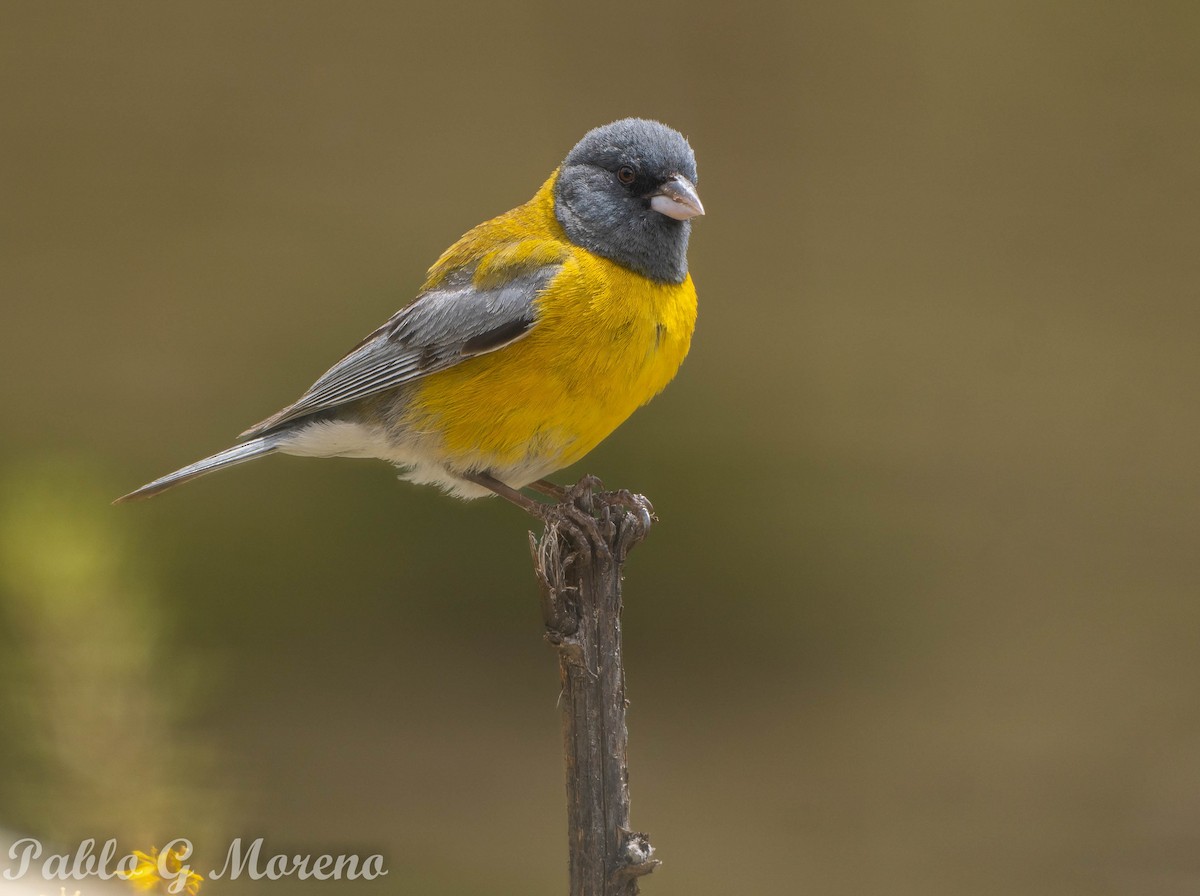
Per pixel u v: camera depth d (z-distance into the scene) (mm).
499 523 13617
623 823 5668
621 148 7148
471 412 7051
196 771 5352
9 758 5082
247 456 7594
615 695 5711
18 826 5004
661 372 7148
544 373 6914
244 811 7879
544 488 7742
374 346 7387
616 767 5680
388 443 7398
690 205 6953
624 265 7062
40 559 5211
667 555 13633
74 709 5102
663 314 7055
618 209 7094
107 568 5363
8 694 5102
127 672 5230
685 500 13734
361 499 13539
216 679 11102
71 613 5207
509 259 7020
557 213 7309
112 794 5062
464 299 6992
